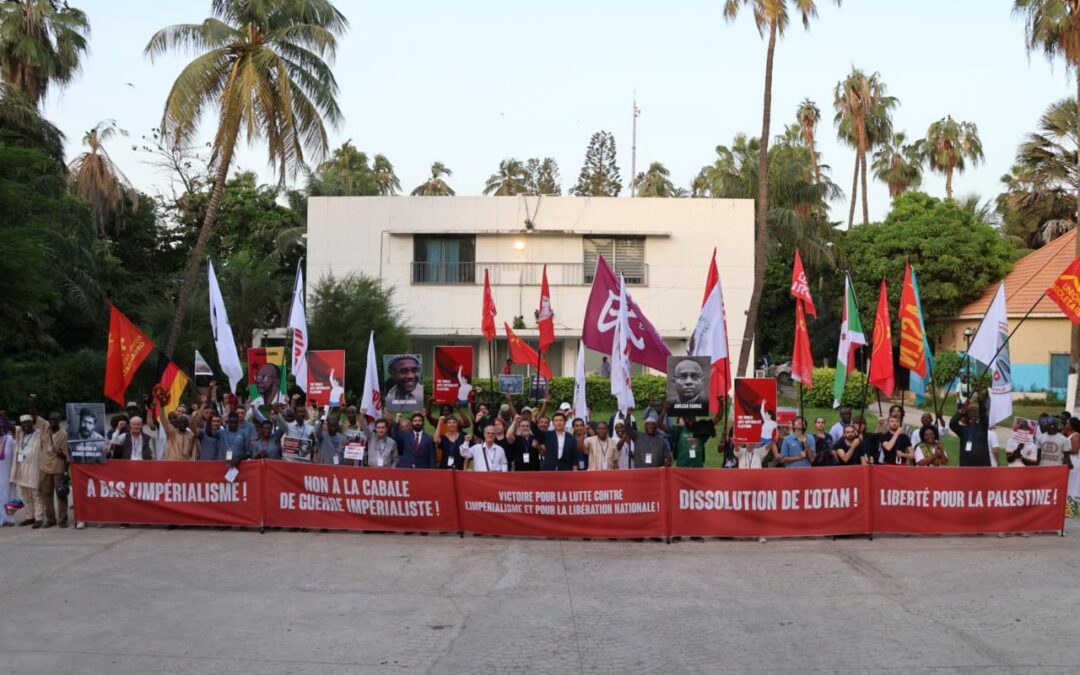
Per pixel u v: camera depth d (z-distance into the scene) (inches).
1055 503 462.6
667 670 282.5
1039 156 1593.3
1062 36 885.2
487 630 322.7
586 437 507.2
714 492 454.9
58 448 492.7
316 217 1266.0
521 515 462.3
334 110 1025.5
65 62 1327.5
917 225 1467.8
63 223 1229.7
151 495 487.2
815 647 302.4
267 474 481.4
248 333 1343.5
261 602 356.5
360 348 1065.5
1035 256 1443.2
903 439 494.6
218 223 1818.4
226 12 981.2
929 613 338.3
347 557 425.4
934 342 1536.7
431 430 764.6
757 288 1011.3
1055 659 289.1
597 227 1248.2
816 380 1179.3
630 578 389.1
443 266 1264.8
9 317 868.0
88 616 339.0
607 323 562.6
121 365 518.3
